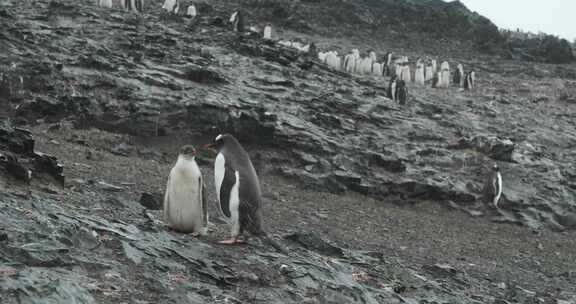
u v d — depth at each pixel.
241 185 7.94
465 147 21.86
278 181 16.58
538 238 16.95
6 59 17.42
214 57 24.09
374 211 15.86
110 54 20.45
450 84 40.28
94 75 18.05
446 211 17.73
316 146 18.06
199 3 45.72
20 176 8.84
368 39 52.06
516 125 28.48
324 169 17.38
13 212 6.93
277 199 14.80
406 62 41.00
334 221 13.99
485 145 21.69
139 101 17.36
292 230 11.95
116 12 28.12
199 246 7.78
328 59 34.81
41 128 15.48
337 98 23.44
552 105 36.69
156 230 7.88
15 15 22.98
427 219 16.44
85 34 22.61
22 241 6.30
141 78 18.77
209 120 17.31
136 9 33.19
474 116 28.30
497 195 18.05
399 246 13.02
